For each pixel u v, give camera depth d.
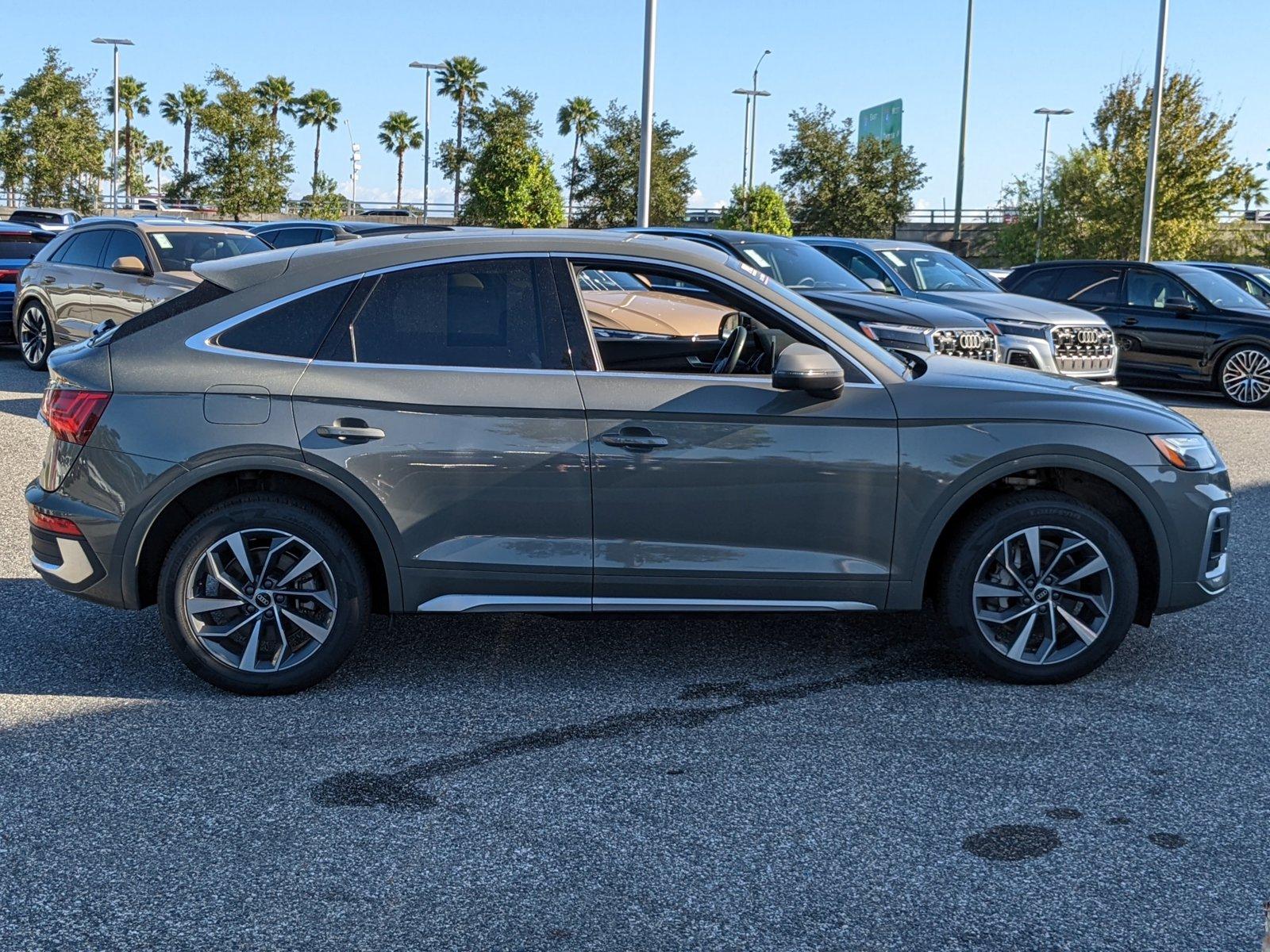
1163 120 40.16
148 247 12.27
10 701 4.33
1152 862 3.23
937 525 4.43
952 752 3.96
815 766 3.84
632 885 3.09
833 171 48.28
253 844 3.29
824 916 2.95
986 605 4.59
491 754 3.91
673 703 4.39
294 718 4.21
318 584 4.42
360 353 4.36
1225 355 14.45
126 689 4.47
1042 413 4.47
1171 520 4.53
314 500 4.45
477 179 40.59
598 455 4.31
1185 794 3.66
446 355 4.36
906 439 4.40
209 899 3.00
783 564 4.41
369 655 4.89
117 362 4.38
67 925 2.88
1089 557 4.50
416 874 3.14
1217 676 4.75
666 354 4.54
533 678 4.65
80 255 13.00
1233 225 41.31
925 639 5.16
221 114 40.72
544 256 4.46
